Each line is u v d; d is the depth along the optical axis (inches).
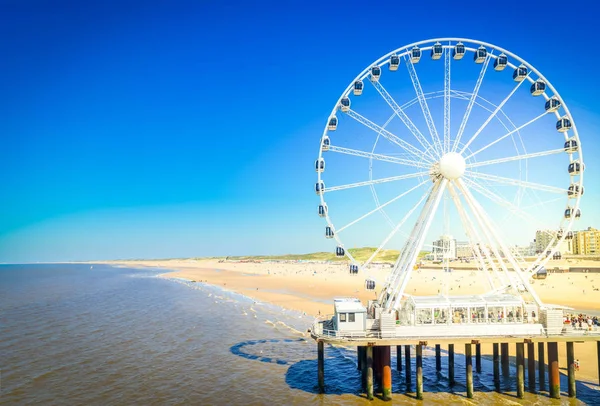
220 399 1788.9
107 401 1772.9
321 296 4633.4
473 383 1892.2
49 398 1802.4
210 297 4830.2
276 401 1758.1
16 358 2346.2
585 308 3112.7
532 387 1818.4
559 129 1985.7
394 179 1952.5
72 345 2620.6
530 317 1800.0
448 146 1925.4
